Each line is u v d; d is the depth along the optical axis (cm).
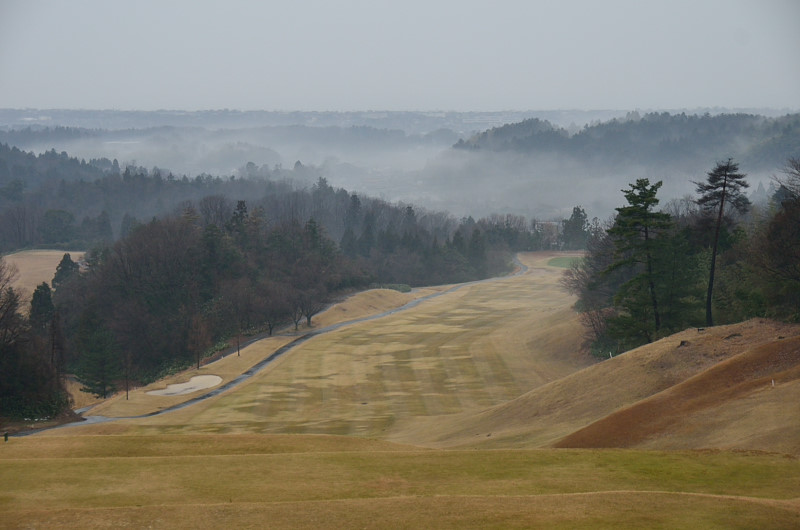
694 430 3681
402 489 2881
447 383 7819
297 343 10575
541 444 4147
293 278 13575
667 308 6631
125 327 11494
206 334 10819
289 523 2419
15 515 2491
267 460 3272
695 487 2825
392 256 19188
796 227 5797
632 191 6688
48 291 12100
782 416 3491
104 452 3603
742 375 4206
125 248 13512
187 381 8588
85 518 2467
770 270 5784
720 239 7838
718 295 7044
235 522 2434
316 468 3158
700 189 6606
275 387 7862
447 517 2439
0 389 7088
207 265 13200
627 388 4844
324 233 16675
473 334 10756
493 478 3003
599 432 3975
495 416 5359
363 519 2441
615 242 6894
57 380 7850
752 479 2864
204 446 3750
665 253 6550
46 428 6506
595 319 8650
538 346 9362
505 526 2353
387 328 11600
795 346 4347
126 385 8869
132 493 2822
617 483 2903
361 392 7581
